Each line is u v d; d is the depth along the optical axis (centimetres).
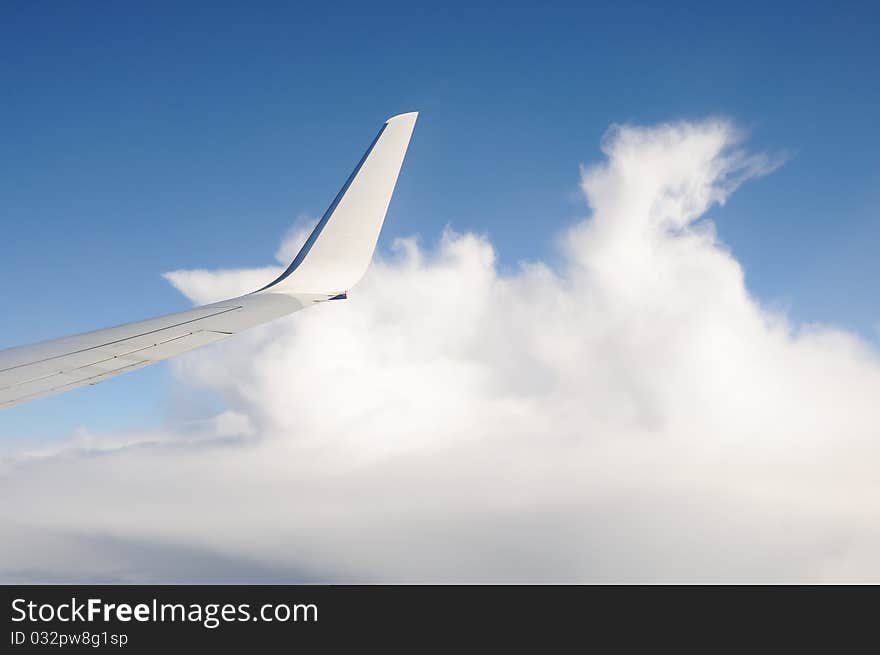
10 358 748
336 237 1138
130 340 824
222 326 877
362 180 1159
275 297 1024
